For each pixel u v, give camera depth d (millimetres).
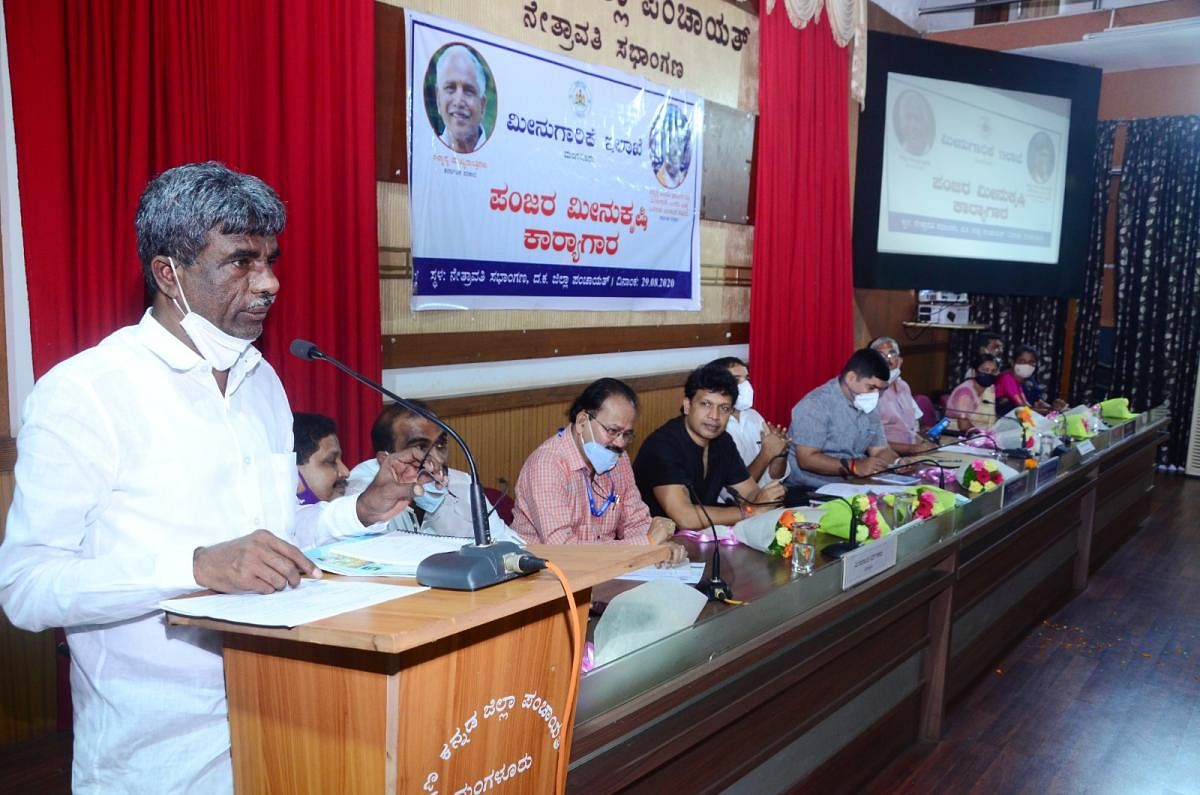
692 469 2842
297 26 2785
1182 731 2914
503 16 3635
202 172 1100
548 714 1056
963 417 5316
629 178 4348
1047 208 6973
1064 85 6863
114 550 1087
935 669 2721
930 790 2457
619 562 1060
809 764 2156
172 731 1143
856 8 5746
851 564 2158
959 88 6398
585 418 2391
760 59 5125
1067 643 3668
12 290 2443
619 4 4203
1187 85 7223
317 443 2035
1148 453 5695
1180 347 7418
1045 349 7812
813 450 3633
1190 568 4824
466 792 932
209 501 1139
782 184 5320
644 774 1548
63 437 1034
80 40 2324
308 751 917
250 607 869
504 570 949
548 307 3988
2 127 2375
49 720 2619
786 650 2045
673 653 1610
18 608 1014
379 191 3230
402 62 3252
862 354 3678
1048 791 2502
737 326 5285
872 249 6129
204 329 1121
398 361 3340
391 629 764
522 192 3787
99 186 2375
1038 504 3729
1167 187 7340
